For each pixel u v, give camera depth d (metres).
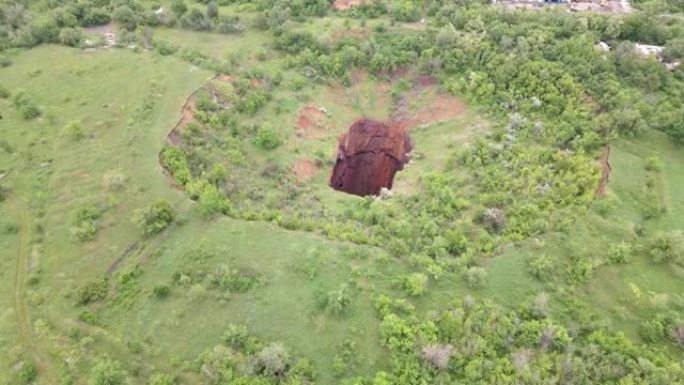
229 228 59.69
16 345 50.06
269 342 49.31
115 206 62.22
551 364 46.28
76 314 52.16
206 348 49.03
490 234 61.06
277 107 82.94
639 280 55.91
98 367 46.56
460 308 50.56
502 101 80.94
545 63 80.75
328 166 79.00
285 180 72.44
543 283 55.06
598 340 49.03
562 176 67.19
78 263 56.88
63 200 63.66
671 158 71.19
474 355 46.84
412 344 47.38
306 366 46.81
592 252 57.75
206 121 76.69
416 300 52.66
